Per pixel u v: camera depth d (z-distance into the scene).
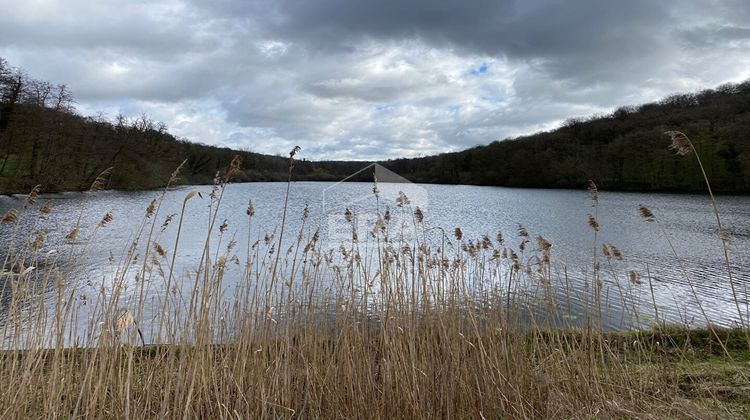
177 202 38.12
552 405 3.82
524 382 3.99
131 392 3.68
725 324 8.20
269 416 3.69
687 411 3.51
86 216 25.11
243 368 3.64
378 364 4.23
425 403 3.72
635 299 9.85
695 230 24.70
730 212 34.28
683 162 51.62
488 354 4.06
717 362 4.54
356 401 3.84
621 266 14.89
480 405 3.75
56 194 39.25
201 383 3.61
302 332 4.52
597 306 4.58
